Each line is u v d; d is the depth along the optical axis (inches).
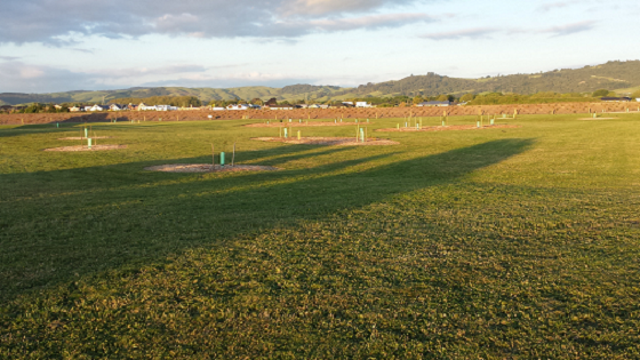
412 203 475.5
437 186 598.9
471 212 422.9
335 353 180.2
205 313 215.0
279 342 189.0
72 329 203.2
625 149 1083.3
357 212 433.1
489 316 206.8
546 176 715.4
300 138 1676.9
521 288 235.8
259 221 397.7
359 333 194.5
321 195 546.6
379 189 584.1
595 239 319.6
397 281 249.6
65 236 354.9
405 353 178.9
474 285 241.4
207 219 407.8
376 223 384.2
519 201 476.1
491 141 1414.9
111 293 239.5
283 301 225.9
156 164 936.3
